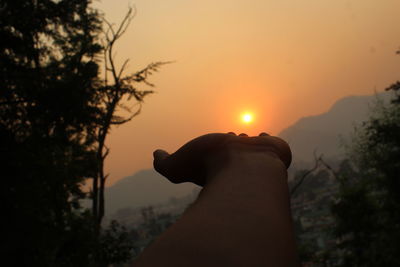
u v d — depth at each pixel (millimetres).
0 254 7676
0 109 9000
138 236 101750
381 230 19250
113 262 12766
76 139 12602
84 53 12875
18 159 8516
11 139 8766
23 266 8055
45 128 9992
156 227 100312
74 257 10859
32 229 8320
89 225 12148
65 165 10445
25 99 9328
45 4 10367
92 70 11891
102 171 14906
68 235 10422
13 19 9297
